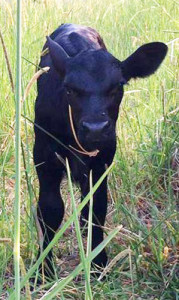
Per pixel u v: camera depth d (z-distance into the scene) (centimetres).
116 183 265
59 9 421
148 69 231
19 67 128
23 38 363
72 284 215
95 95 206
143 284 215
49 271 222
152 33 392
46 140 229
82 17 432
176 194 269
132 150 284
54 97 225
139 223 229
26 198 248
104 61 213
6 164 284
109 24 430
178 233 225
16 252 128
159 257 214
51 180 233
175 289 201
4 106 322
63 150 227
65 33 254
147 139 297
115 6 466
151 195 260
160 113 306
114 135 223
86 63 212
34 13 403
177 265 218
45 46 260
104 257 230
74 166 230
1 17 383
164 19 413
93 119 200
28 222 238
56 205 234
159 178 274
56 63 222
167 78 332
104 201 236
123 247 229
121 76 216
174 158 277
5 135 299
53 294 139
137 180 271
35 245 233
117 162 274
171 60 322
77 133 211
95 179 233
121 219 245
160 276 215
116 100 215
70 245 240
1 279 192
